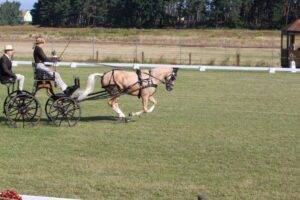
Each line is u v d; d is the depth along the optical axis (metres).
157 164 11.55
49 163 11.53
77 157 12.08
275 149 13.04
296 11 121.19
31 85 25.11
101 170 11.05
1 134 14.46
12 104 15.21
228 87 26.25
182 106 19.95
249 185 10.14
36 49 15.45
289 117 17.75
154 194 9.58
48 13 138.50
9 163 11.48
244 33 94.94
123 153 12.50
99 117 17.33
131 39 77.19
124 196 9.46
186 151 12.75
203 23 127.62
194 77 30.88
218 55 49.59
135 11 127.75
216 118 17.44
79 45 64.00
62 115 15.55
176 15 128.25
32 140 13.78
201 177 10.62
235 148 13.12
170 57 45.72
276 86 26.86
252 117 17.69
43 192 9.58
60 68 35.12
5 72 15.03
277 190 9.88
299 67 38.09
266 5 123.69
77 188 9.84
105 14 133.12
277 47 64.31
